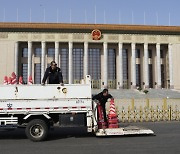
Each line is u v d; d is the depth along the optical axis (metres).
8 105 12.77
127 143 11.77
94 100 14.05
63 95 13.10
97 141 12.43
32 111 12.84
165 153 9.59
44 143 12.03
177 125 20.17
